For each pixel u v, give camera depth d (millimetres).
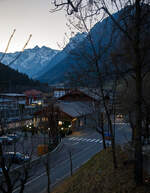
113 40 7809
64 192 12266
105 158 15031
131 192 7770
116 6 7309
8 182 7109
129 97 12625
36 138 29469
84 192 10398
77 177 14047
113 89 10477
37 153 22891
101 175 11648
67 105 48188
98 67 8461
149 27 7242
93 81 9609
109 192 8750
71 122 44688
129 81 12633
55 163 23500
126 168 10914
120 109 15680
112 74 7836
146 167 9727
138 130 8055
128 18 7371
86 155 27438
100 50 8164
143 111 10477
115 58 7320
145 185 7938
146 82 12344
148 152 10883
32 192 16375
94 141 36656
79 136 41250
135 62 7344
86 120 50469
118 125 46594
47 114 23156
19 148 22672
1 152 7027
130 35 7379
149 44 7062
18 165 11773
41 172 20312
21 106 11570
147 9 7000
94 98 15211
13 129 9820
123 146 16156
